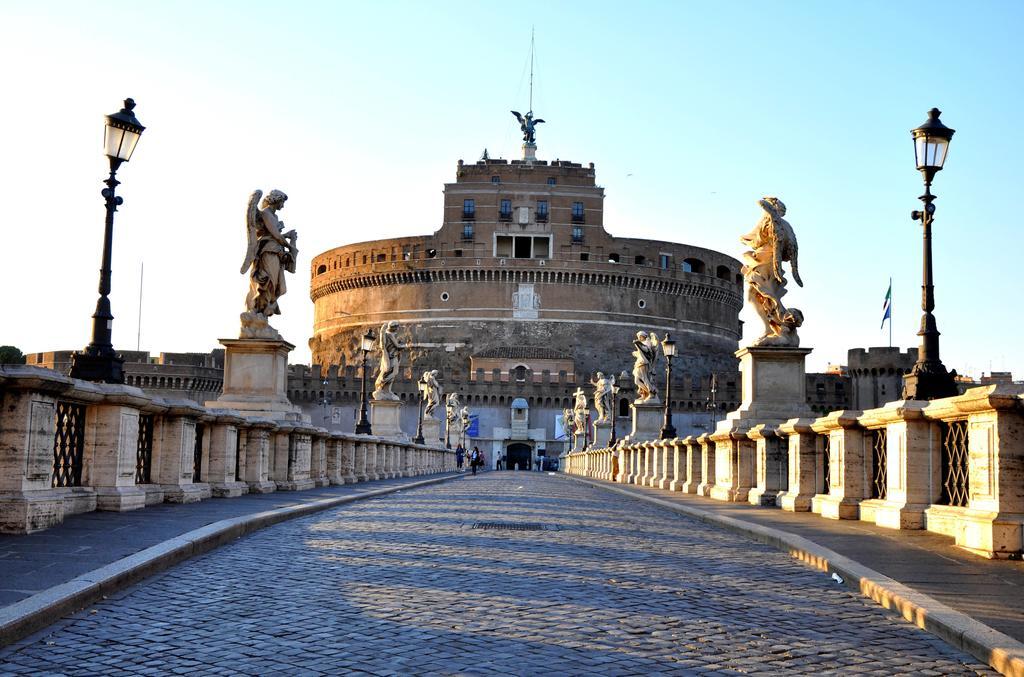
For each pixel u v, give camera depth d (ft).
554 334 489.67
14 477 37.81
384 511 64.64
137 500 49.42
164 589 29.71
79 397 44.29
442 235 508.12
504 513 65.98
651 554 41.55
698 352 520.01
